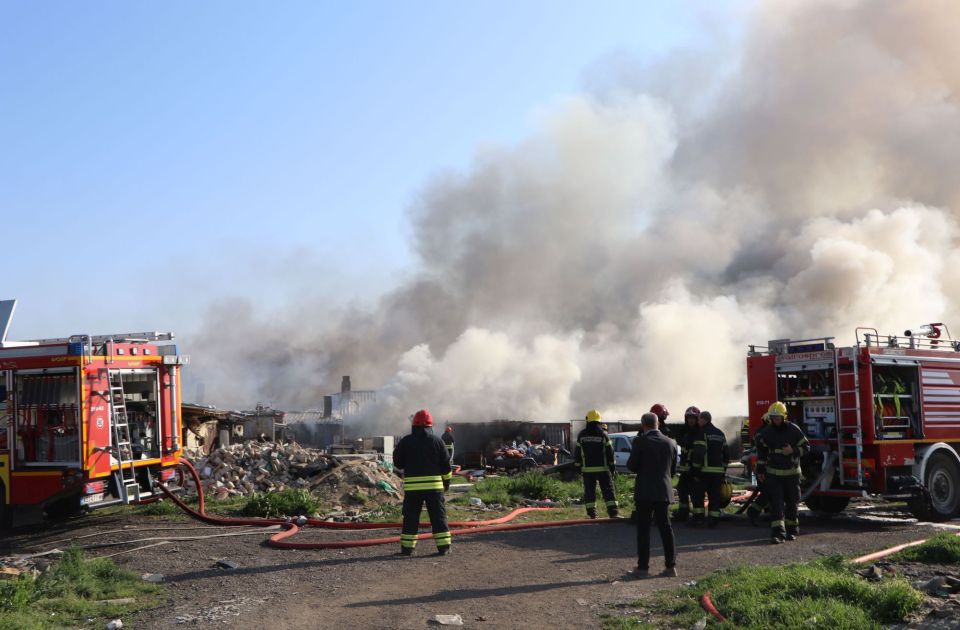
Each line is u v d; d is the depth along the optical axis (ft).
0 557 29.30
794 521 30.22
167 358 38.68
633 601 19.66
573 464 59.16
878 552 24.00
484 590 21.57
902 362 36.06
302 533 32.27
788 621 16.21
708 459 34.14
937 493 36.50
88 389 34.50
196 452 60.03
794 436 29.86
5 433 35.32
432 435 27.89
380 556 27.02
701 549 27.94
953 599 17.81
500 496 45.11
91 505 34.40
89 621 19.25
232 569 24.93
